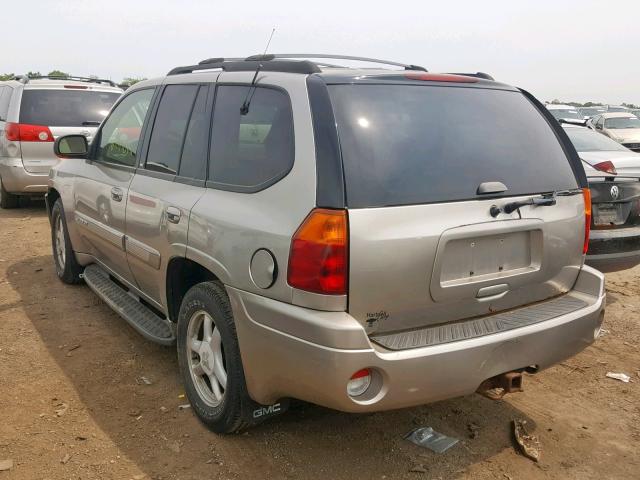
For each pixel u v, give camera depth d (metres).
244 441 3.32
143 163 4.20
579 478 3.11
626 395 3.99
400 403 2.71
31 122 8.96
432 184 2.85
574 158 3.53
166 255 3.68
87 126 9.27
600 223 5.21
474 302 3.00
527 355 3.00
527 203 3.08
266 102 3.18
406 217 2.72
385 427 3.49
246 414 3.18
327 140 2.74
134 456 3.18
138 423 3.48
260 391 2.98
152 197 3.86
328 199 2.64
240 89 3.42
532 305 3.25
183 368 3.61
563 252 3.31
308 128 2.83
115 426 3.45
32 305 5.34
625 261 5.30
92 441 3.30
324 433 3.41
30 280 6.05
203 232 3.25
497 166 3.10
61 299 5.49
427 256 2.76
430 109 3.09
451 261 2.88
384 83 3.06
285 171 2.88
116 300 4.62
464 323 2.97
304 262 2.66
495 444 3.38
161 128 4.09
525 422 3.62
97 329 4.82
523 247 3.15
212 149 3.49
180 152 3.79
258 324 2.86
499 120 3.29
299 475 3.05
